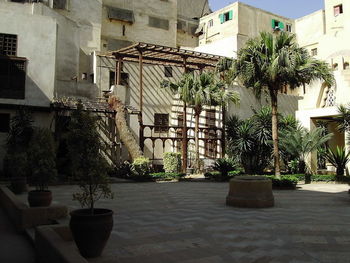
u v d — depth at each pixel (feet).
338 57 90.38
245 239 23.09
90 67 94.89
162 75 96.27
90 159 18.03
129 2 118.32
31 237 22.68
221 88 81.46
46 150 29.53
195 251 20.33
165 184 61.82
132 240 22.58
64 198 41.75
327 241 22.65
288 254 19.90
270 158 76.74
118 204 38.09
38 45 69.92
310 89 89.51
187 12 139.54
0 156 64.59
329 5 122.01
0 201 37.76
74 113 19.24
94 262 17.40
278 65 55.31
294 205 38.32
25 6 83.76
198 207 36.29
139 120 79.61
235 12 121.39
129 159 78.69
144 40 120.16
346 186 60.70
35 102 68.44
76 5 104.32
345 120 69.36
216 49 108.06
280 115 80.74
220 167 70.44
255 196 36.22
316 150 73.87
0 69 66.80
